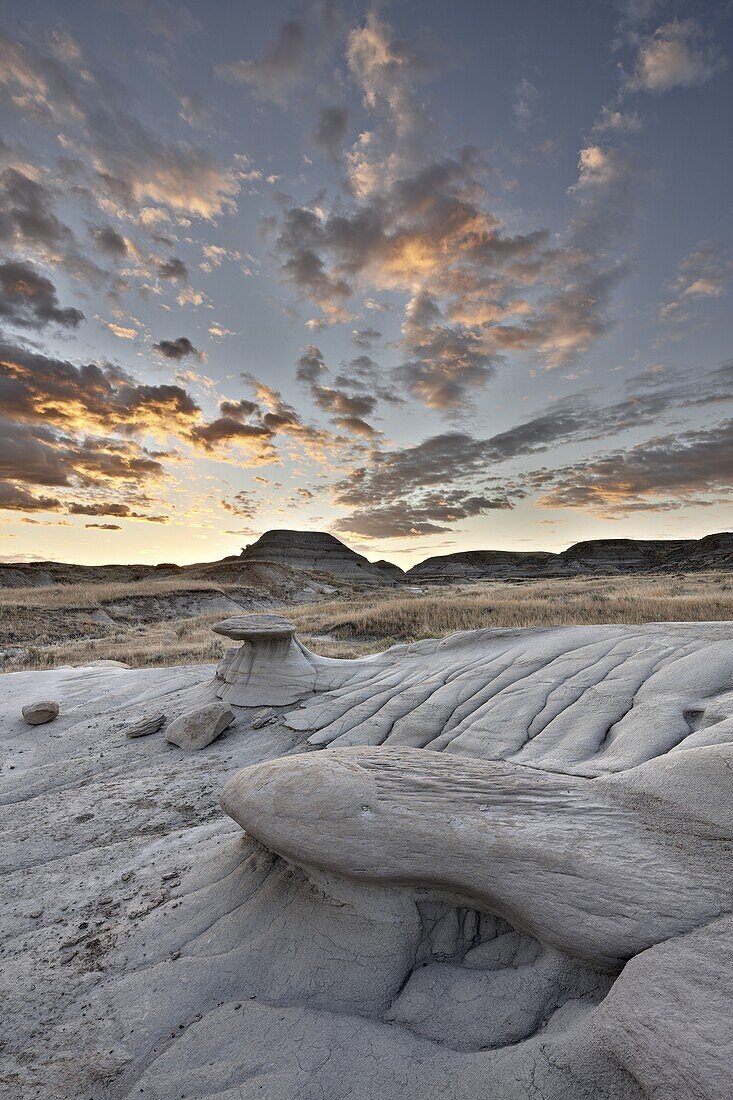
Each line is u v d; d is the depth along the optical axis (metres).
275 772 3.97
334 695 9.54
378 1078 2.26
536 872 2.89
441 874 3.05
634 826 3.14
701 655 6.76
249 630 10.11
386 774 3.85
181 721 8.60
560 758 5.60
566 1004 2.50
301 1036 2.52
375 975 2.87
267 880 3.65
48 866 4.98
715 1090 1.72
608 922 2.56
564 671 7.85
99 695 11.38
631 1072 1.93
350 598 52.38
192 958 3.20
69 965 3.35
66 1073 2.52
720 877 2.65
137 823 5.82
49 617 29.42
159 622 34.25
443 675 9.23
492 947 2.96
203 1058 2.48
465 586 64.81
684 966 2.21
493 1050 2.33
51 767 7.96
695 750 3.71
